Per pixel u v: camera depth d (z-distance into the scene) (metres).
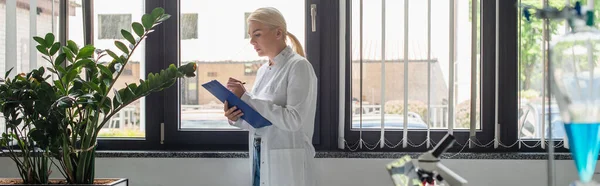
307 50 3.05
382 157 2.92
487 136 2.99
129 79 3.09
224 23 3.08
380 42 2.93
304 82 2.43
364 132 3.01
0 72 3.07
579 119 1.41
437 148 1.50
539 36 2.87
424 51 2.90
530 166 2.88
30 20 3.01
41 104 2.38
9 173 3.04
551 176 1.52
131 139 3.14
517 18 2.90
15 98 2.42
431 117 2.94
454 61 2.91
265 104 2.38
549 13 1.49
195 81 3.10
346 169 2.94
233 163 2.97
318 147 3.08
